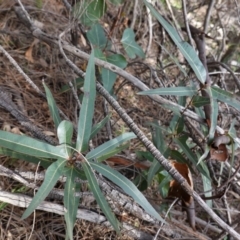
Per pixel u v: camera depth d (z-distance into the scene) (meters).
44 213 0.69
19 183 0.67
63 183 0.65
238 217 0.74
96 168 0.50
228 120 0.79
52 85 0.90
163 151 0.63
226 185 0.64
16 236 0.66
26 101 0.84
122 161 0.69
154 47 1.04
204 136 0.63
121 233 0.65
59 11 1.06
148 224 0.70
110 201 0.61
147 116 0.89
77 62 0.92
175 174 0.52
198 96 0.59
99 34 0.79
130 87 0.93
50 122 0.83
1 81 0.85
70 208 0.48
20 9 0.91
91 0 0.73
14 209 0.68
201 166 0.63
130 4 1.02
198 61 0.60
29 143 0.47
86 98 0.50
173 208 0.76
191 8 1.09
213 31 1.12
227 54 1.01
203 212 0.78
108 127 0.74
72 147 0.49
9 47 0.94
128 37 0.82
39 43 0.95
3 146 0.46
